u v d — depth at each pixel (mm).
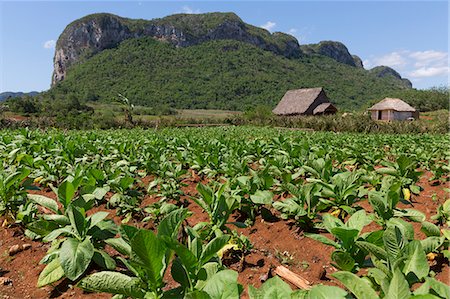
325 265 4156
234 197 4648
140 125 37156
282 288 2023
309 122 35688
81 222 3561
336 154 9367
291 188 4840
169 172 6590
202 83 126875
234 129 31125
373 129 30250
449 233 3303
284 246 4586
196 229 4121
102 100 112000
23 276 3854
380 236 2996
